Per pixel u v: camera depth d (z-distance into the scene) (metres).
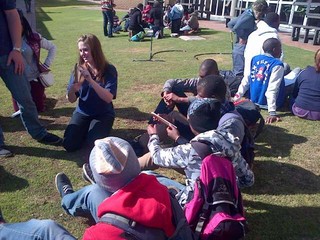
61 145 4.10
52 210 2.97
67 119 4.88
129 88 6.31
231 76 5.35
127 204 1.59
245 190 3.26
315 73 4.75
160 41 11.98
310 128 4.60
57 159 3.80
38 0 33.19
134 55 9.46
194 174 2.43
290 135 4.40
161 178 2.75
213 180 2.16
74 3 31.84
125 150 1.69
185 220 1.77
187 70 7.66
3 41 3.56
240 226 2.08
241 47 6.15
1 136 3.88
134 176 1.69
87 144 4.05
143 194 1.64
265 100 5.04
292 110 5.02
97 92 3.69
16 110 4.89
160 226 1.59
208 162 2.23
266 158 3.84
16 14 3.56
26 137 4.29
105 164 1.63
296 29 12.01
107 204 1.61
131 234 1.54
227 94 3.33
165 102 3.95
